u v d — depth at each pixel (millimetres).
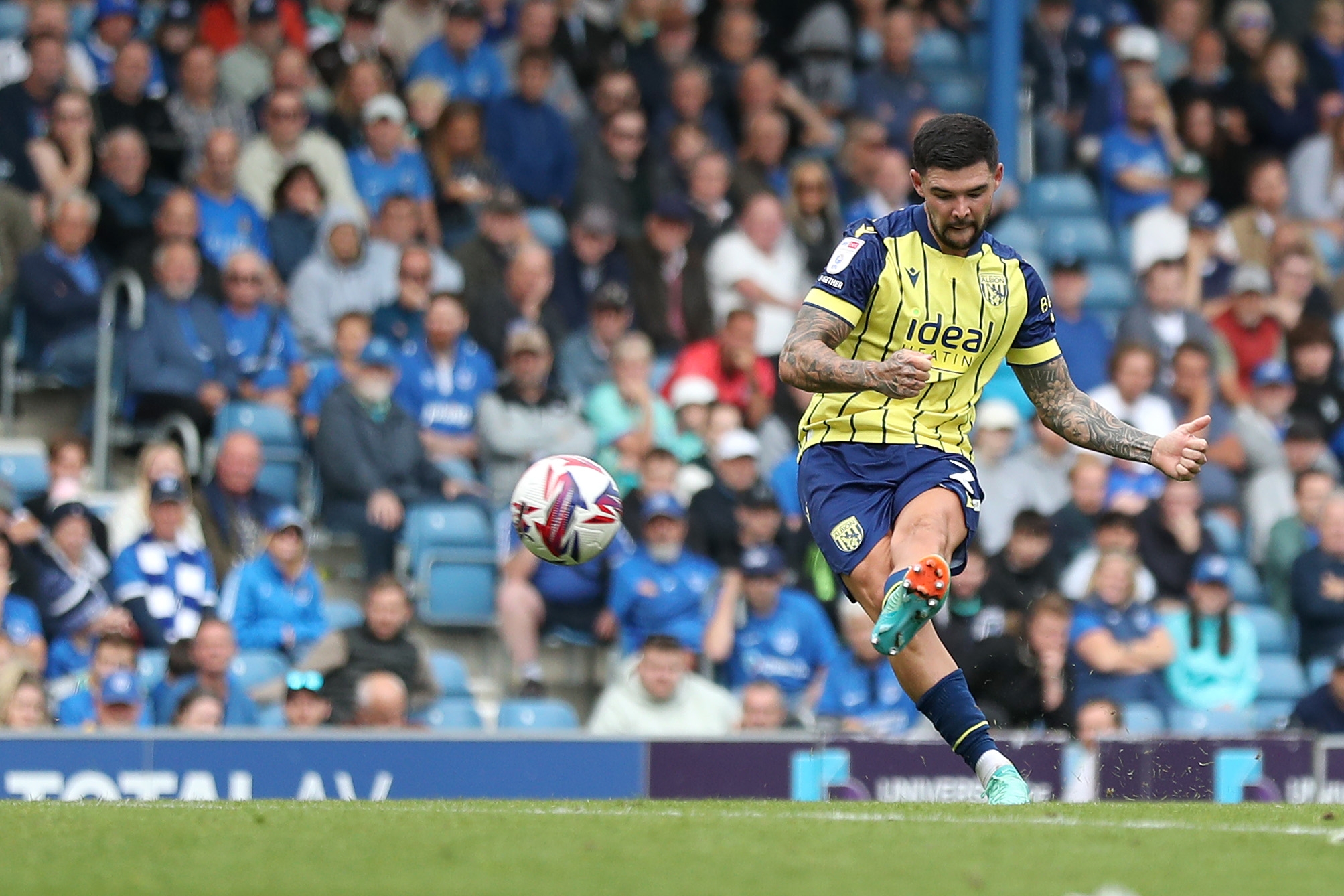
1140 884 11859
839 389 16766
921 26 57156
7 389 39219
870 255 17750
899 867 12539
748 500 36094
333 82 46750
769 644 35219
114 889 11352
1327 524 39469
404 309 40469
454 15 48000
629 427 39500
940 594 16156
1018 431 43938
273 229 41594
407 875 12070
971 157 17281
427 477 37688
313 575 33969
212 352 38188
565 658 36281
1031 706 32719
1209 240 50906
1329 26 57312
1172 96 55500
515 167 46562
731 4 53000
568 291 43656
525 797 28484
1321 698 34562
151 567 33031
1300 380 46531
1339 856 13328
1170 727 35250
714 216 45750
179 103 43688
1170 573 37938
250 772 27656
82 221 38969
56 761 26859
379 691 30484
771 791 29000
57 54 41531
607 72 50125
